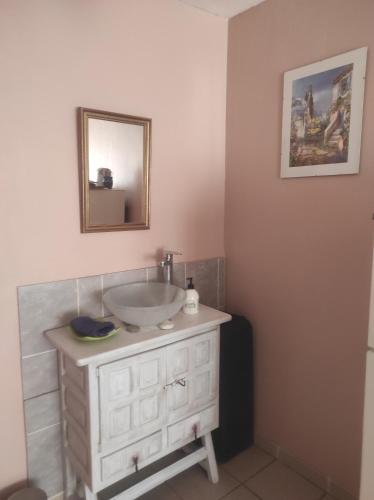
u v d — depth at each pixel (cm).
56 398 155
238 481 177
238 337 185
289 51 170
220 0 178
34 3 136
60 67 144
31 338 148
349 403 160
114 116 158
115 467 137
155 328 149
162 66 175
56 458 159
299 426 181
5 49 132
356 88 146
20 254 143
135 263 176
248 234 198
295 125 169
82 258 159
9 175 137
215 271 209
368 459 117
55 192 148
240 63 193
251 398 198
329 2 153
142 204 174
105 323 143
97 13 152
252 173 192
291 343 182
